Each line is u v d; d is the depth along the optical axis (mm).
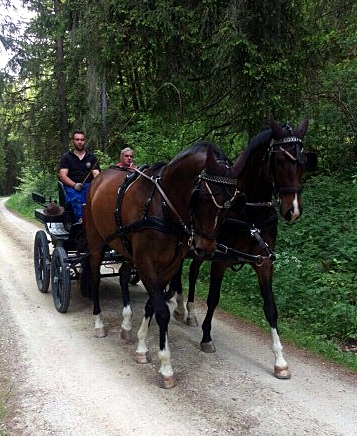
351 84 10016
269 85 8406
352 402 4328
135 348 5660
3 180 56188
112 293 8000
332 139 10578
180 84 9375
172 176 4492
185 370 5023
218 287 5504
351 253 7371
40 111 20750
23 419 4062
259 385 4656
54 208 7551
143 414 4113
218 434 3785
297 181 4449
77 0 11766
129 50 9336
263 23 8711
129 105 13805
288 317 6633
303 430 3844
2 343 5812
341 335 5969
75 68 15250
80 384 4703
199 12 8945
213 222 3938
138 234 4699
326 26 10336
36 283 8750
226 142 11070
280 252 8266
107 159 11148
